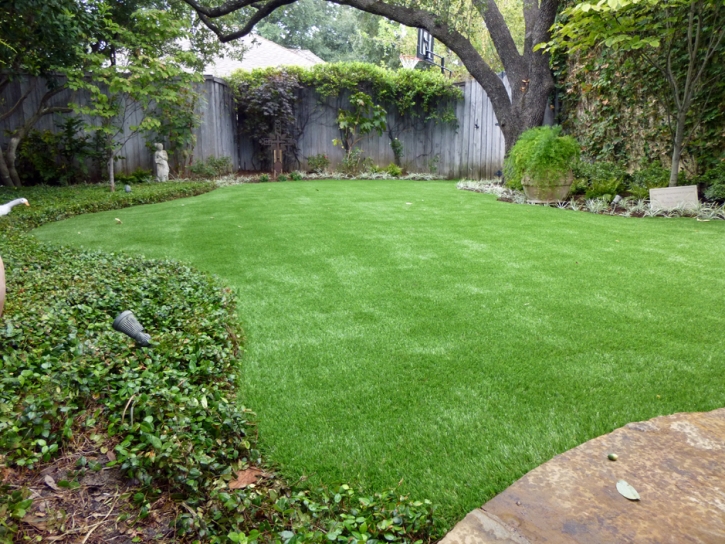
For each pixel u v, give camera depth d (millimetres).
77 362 1861
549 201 7125
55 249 4023
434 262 3953
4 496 1188
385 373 2145
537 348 2365
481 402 1898
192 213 6484
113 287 2945
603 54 7688
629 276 3527
